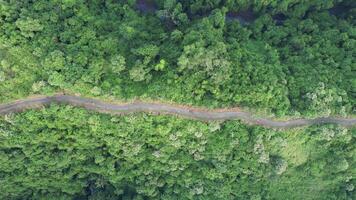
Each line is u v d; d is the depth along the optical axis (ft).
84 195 356.59
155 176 334.44
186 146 321.11
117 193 345.51
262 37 357.20
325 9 381.60
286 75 331.98
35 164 326.65
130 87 306.76
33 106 306.14
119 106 308.81
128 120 305.53
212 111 317.01
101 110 307.99
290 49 355.15
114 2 345.10
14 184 337.31
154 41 327.67
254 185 340.18
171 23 342.44
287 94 323.78
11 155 318.24
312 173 343.67
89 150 324.80
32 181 337.72
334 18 380.37
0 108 305.53
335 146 339.16
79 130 312.50
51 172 333.83
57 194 351.05
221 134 319.27
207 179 336.08
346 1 384.88
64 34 310.86
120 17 337.11
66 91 305.73
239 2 354.74
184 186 338.13
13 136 309.01
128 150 316.19
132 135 314.14
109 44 311.68
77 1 325.01
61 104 302.45
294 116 320.09
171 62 313.32
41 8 315.78
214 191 339.16
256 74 315.58
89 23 322.34
